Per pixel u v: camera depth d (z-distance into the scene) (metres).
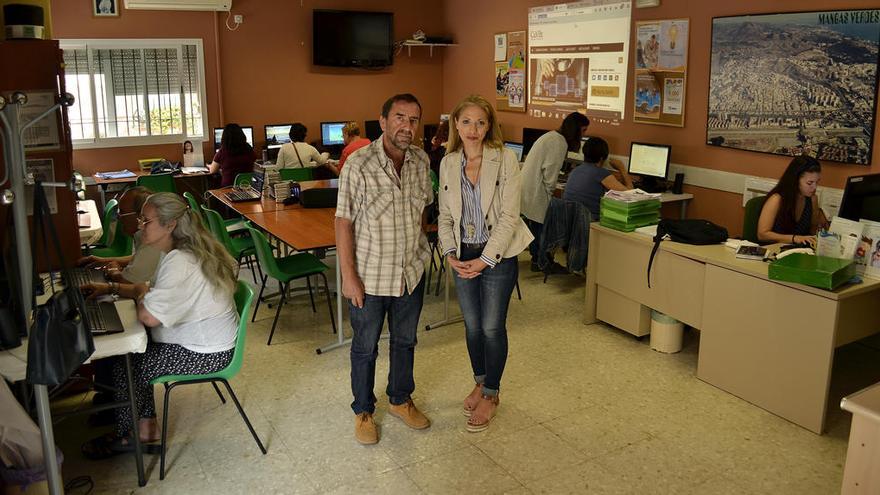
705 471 3.00
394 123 2.90
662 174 5.77
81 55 7.07
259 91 7.95
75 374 3.38
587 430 3.35
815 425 3.29
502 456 3.13
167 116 7.59
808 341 3.28
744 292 3.53
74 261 3.45
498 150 3.09
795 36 4.74
